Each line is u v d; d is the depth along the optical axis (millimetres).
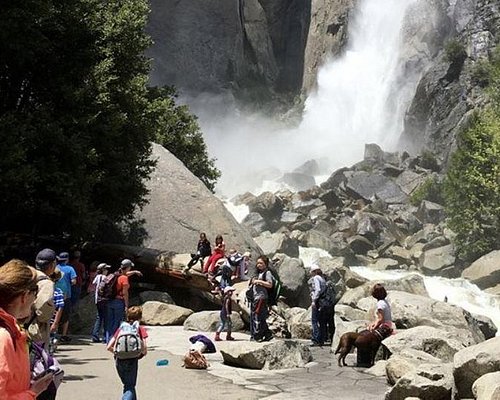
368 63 88000
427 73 67750
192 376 10422
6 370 3240
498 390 6555
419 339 11375
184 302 21047
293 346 11859
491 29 65188
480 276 36344
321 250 41969
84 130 19156
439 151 61156
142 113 24250
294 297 22844
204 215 26047
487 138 41875
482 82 61594
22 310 3703
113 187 21406
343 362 11742
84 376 9969
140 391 9141
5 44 17219
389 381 10000
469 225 39750
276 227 48969
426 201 49812
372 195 53875
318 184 67000
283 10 98375
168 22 84000
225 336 15266
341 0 95812
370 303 19984
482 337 15477
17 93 19594
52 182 17641
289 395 9156
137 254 21828
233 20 87938
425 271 40312
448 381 8203
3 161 15664
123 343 7344
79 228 19172
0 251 20797
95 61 20484
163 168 27172
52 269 6844
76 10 20016
